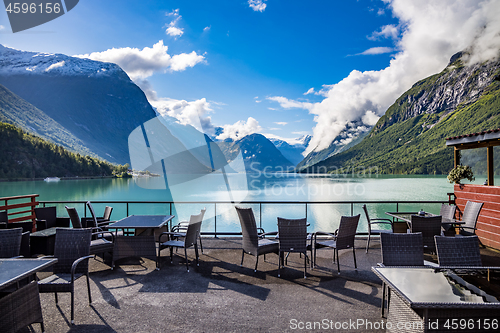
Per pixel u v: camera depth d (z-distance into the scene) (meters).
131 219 4.77
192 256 4.77
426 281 2.19
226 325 2.60
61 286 2.68
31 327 2.57
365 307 2.95
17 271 2.31
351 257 4.70
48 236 4.64
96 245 4.06
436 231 4.20
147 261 4.50
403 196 46.12
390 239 2.88
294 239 3.79
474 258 2.72
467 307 1.77
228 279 3.73
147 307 2.95
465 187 5.98
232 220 21.83
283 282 3.62
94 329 2.54
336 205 36.34
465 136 6.02
